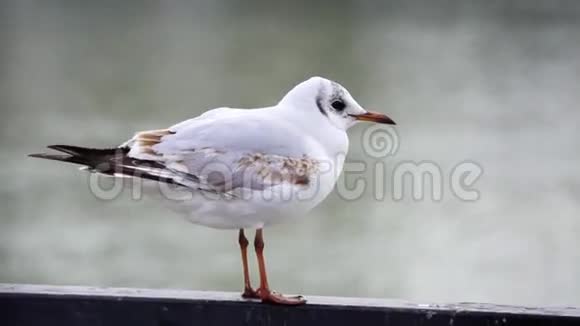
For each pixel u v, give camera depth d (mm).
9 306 5660
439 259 17297
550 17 49469
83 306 5664
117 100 28578
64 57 36219
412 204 19984
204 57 37031
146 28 44469
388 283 16203
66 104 27609
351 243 17797
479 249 17859
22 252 17000
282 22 47000
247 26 45719
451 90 31953
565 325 5562
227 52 38281
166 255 17000
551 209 20016
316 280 16094
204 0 54469
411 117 27422
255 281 15820
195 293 5992
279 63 36000
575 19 49250
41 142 23203
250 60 36688
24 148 22781
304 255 17094
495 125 26812
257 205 6445
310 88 6879
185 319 5742
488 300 15914
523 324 5605
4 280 15844
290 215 6664
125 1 52500
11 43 38531
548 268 17125
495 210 19859
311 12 51156
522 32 44750
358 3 53781
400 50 39812
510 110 28906
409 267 16859
